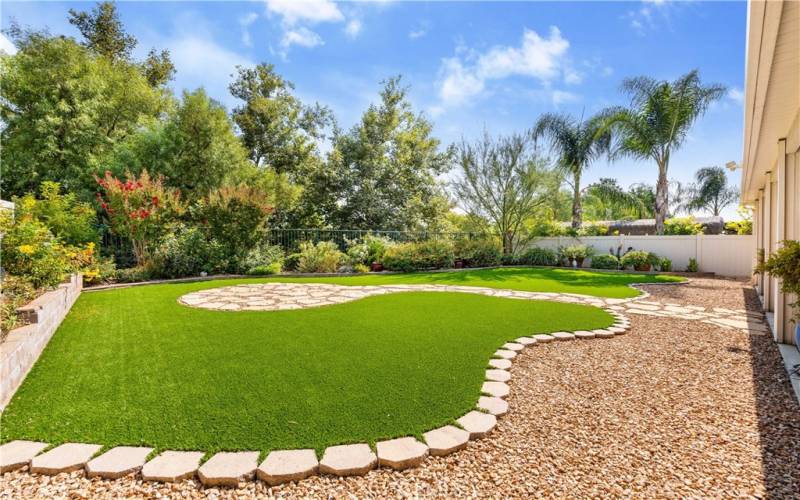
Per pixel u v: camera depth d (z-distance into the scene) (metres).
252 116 19.00
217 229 11.60
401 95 19.95
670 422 2.61
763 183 7.87
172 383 3.10
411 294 7.85
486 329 4.91
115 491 1.86
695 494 1.88
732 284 10.15
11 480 1.92
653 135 13.57
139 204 10.04
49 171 12.48
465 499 1.84
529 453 2.22
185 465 2.02
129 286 8.95
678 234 14.62
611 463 2.13
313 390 2.98
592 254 14.89
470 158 16.14
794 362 3.85
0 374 2.65
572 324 5.23
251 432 2.35
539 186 15.41
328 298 7.32
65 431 2.34
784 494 1.88
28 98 12.55
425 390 3.00
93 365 3.53
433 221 19.31
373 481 1.97
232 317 5.59
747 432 2.49
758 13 2.14
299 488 1.91
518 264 16.02
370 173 18.88
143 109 15.19
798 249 3.97
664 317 5.87
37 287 5.35
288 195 17.08
